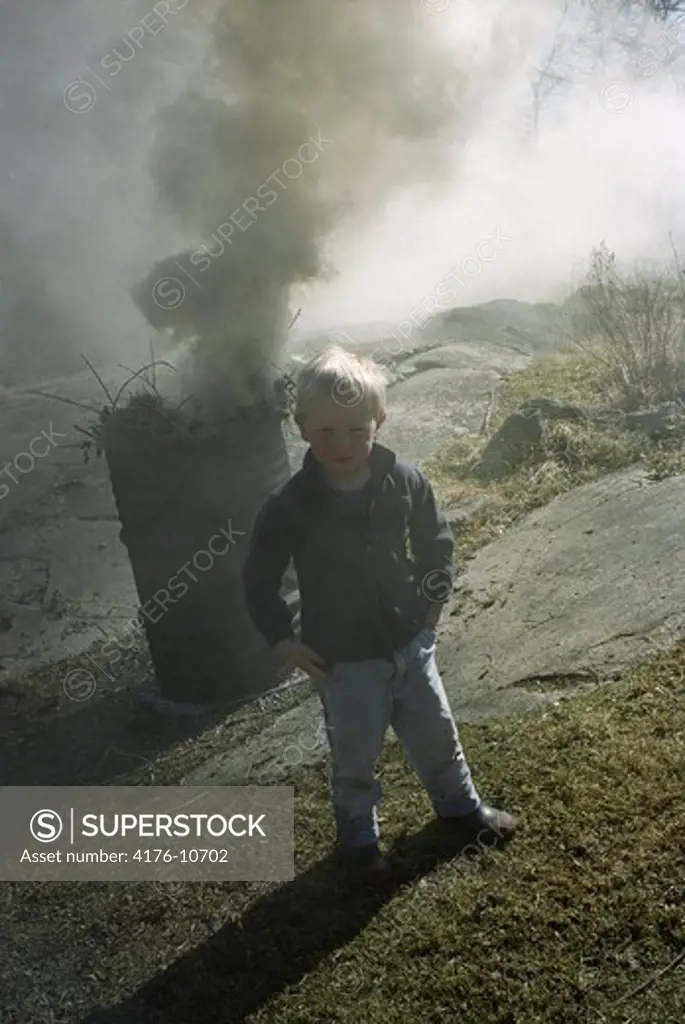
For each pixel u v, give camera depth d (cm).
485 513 527
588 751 329
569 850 289
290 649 280
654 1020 234
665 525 456
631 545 452
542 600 435
